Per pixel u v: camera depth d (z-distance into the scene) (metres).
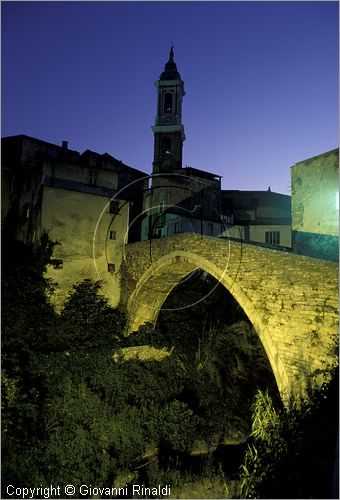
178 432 16.05
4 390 14.16
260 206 38.06
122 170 32.88
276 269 13.84
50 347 17.89
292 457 8.74
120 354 19.53
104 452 14.13
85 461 13.69
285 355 13.24
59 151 29.67
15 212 24.97
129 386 17.89
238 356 21.47
